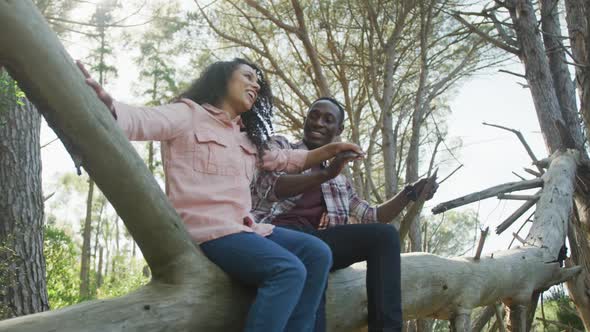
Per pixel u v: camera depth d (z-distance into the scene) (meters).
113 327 1.85
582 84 4.96
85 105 1.75
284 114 7.71
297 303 2.10
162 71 12.11
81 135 1.76
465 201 4.39
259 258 2.00
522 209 4.70
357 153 2.56
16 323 1.73
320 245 2.18
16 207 4.87
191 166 2.07
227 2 7.71
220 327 2.08
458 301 3.38
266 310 1.92
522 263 3.84
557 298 7.25
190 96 2.25
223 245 2.04
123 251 20.39
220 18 7.68
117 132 1.83
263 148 2.39
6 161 4.89
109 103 1.83
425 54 7.15
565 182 4.66
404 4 7.07
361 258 2.59
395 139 7.36
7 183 4.88
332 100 3.07
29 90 1.71
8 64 1.68
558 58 5.80
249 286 2.17
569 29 5.18
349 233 2.56
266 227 2.21
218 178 2.10
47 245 6.91
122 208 1.90
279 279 1.96
